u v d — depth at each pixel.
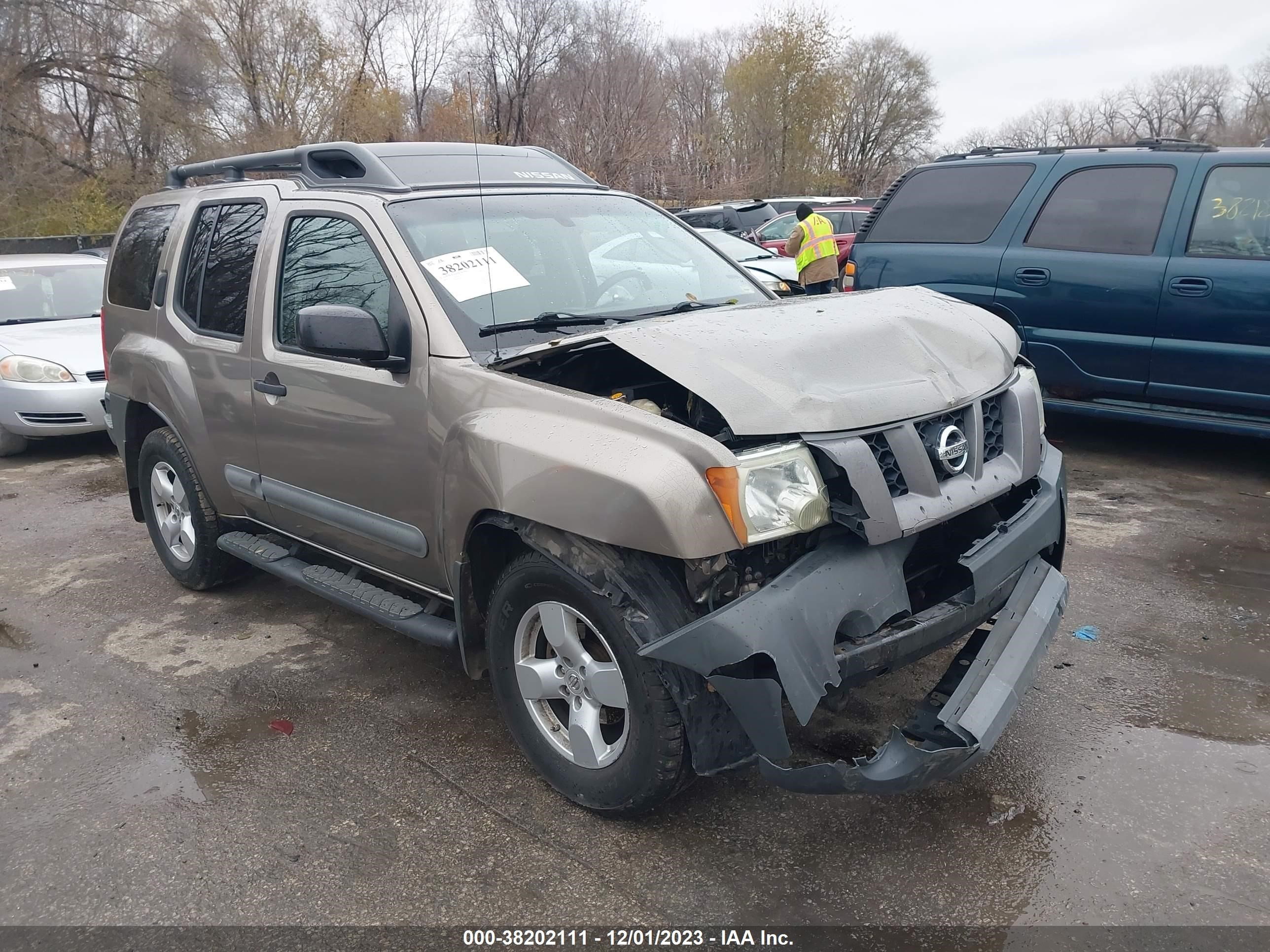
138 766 3.40
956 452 2.88
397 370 3.31
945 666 3.81
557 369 3.23
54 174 26.06
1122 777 3.11
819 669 2.46
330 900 2.69
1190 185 6.08
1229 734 3.33
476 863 2.81
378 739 3.53
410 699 3.82
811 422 2.64
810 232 10.38
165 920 2.64
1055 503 3.30
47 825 3.08
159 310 4.77
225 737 3.58
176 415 4.54
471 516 3.05
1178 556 4.91
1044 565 3.24
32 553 5.77
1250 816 2.90
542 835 2.93
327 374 3.60
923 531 2.94
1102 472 6.40
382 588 4.00
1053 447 3.62
